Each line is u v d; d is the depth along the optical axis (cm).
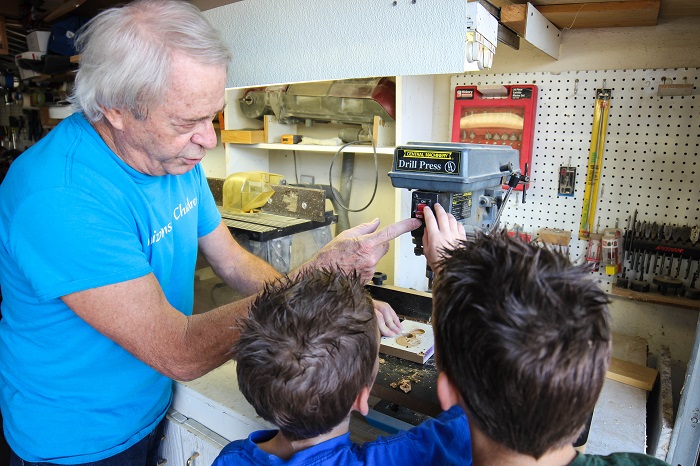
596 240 154
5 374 108
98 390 103
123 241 87
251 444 80
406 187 98
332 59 100
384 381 104
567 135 157
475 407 56
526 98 157
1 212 90
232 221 166
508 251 58
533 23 119
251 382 72
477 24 82
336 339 70
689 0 115
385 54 92
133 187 95
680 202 144
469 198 101
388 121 174
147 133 86
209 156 249
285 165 225
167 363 88
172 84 80
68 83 266
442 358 61
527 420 53
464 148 91
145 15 80
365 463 73
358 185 206
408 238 173
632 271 152
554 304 52
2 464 147
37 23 247
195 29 81
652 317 154
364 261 99
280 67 108
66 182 84
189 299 121
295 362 69
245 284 129
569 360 50
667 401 123
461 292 57
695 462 111
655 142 145
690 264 143
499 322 52
